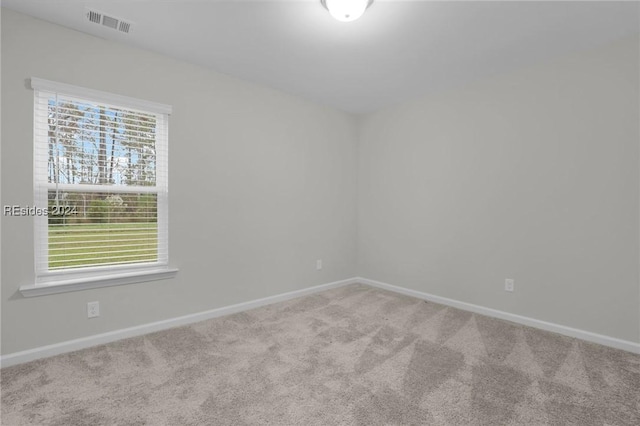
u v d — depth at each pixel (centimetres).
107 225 243
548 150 267
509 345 239
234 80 305
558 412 162
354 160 429
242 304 314
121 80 242
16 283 206
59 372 196
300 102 362
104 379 189
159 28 222
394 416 159
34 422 152
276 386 184
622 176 233
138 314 254
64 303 223
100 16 208
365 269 424
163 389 180
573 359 218
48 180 218
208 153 289
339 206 409
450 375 197
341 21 209
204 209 288
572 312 256
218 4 195
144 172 259
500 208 297
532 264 278
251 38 235
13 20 203
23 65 206
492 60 269
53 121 219
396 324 280
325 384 186
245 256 318
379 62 273
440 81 315
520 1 189
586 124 248
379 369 203
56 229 222
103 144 239
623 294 233
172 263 270
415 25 216
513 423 154
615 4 191
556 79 262
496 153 299
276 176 341
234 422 154
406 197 375
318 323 282
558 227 263
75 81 223
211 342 242
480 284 311
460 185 325
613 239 237
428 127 352
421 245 360
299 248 366
